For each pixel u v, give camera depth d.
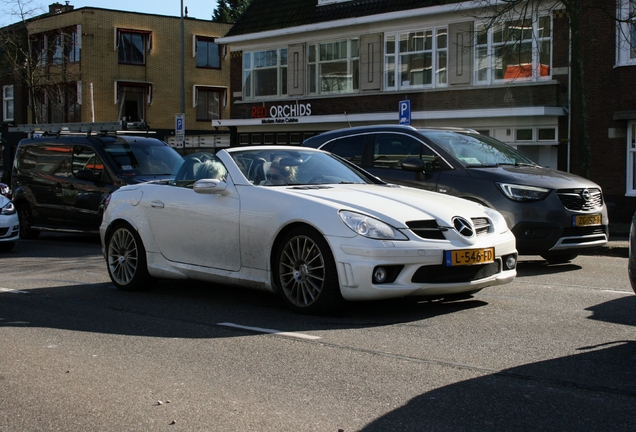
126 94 42.03
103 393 4.43
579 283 8.33
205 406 4.15
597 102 19.84
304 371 4.79
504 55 22.80
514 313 6.51
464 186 9.27
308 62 28.39
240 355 5.21
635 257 5.15
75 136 14.73
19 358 5.26
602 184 19.88
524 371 4.71
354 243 6.02
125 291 8.07
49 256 12.16
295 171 7.38
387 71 25.98
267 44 29.69
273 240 6.59
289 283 6.57
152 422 3.91
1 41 36.75
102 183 13.80
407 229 6.10
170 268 7.60
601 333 5.73
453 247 6.16
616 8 19.27
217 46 44.88
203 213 7.21
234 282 7.00
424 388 4.38
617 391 4.29
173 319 6.51
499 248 6.57
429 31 24.75
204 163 7.57
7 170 29.81
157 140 14.98
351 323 6.14
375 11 26.20
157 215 7.69
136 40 42.25
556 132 21.55
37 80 37.50
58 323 6.41
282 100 29.17
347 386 4.45
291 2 29.69
